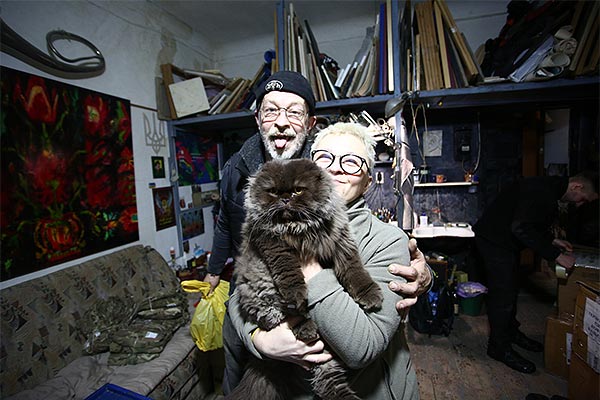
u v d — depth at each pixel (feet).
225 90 9.05
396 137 7.44
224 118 8.64
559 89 6.95
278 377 2.79
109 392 4.19
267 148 3.98
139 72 8.08
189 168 9.98
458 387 6.21
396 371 2.58
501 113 9.62
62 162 6.00
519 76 6.80
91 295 5.95
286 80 3.86
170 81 8.80
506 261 6.77
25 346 4.67
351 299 2.17
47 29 5.85
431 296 8.27
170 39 9.32
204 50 11.00
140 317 6.12
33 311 4.99
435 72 7.20
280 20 7.72
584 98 7.93
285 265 2.36
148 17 8.46
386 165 9.45
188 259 9.73
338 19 9.93
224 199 4.38
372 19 9.88
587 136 9.19
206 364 5.96
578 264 6.24
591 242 8.74
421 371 6.73
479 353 7.25
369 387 2.45
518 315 8.68
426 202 10.44
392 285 2.27
